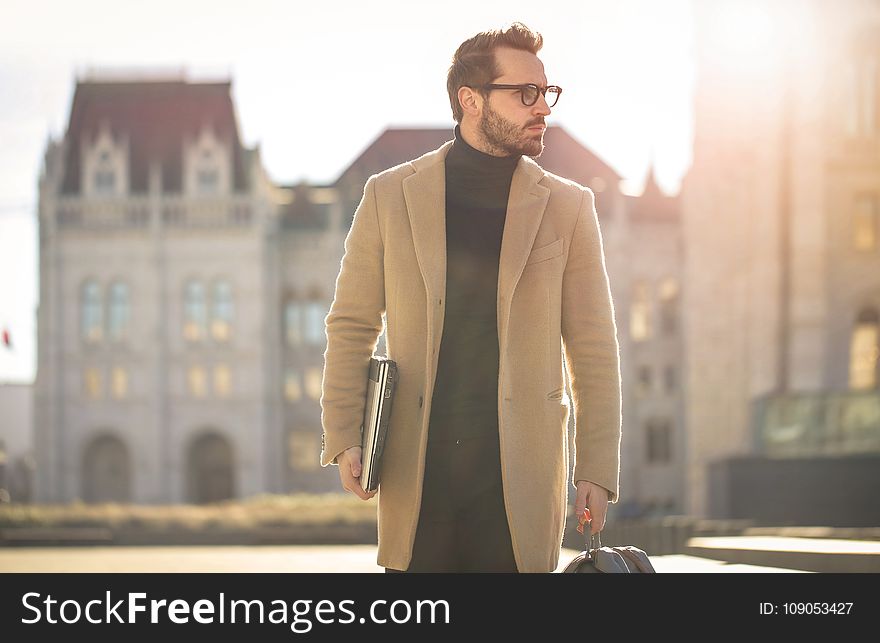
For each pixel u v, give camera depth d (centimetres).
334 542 5866
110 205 14275
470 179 600
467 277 588
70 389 14125
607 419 591
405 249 596
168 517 6144
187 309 14225
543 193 598
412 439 578
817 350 8519
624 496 14112
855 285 8912
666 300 14450
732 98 9338
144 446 14038
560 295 596
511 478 568
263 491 14012
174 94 14912
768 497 4509
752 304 8912
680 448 14300
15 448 17850
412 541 574
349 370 609
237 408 14100
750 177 9212
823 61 8725
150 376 14088
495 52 591
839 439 5219
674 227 14500
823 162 8712
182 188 14475
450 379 582
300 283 14538
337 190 14850
